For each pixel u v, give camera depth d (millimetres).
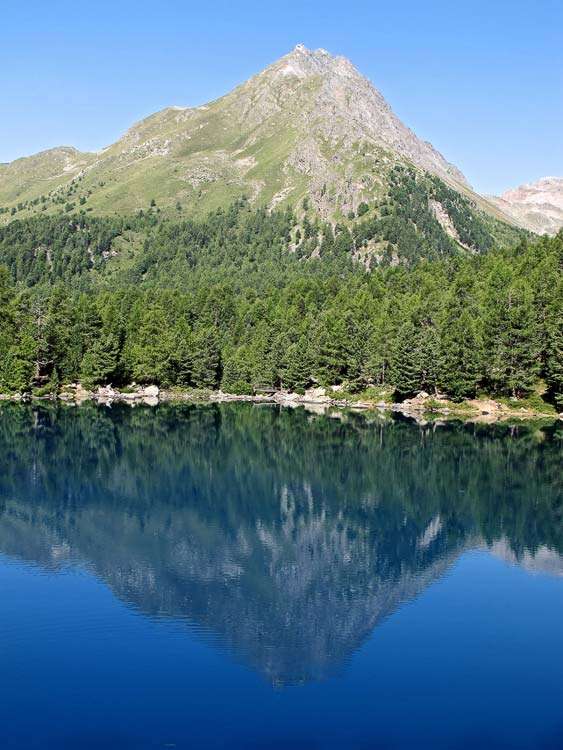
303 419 145125
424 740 31891
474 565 56750
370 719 33656
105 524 67562
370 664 39219
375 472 93812
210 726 32844
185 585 51188
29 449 108500
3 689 36000
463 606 47656
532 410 145250
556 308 149750
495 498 80062
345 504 77000
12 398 174375
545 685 36875
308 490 83688
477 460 101125
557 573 54844
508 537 64875
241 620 45031
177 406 169375
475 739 31984
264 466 97625
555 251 195500
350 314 182500
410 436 121875
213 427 133750
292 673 37719
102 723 32938
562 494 82125
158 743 31516
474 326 155375
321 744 31500
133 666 38406
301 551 60062
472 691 36188
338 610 46906
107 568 54562
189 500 78188
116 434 123812
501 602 48500
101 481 87375
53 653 39969
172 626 43688
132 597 48438
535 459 101688
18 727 32656
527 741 31938
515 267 199000
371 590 50719
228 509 74312
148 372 190375
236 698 35281
